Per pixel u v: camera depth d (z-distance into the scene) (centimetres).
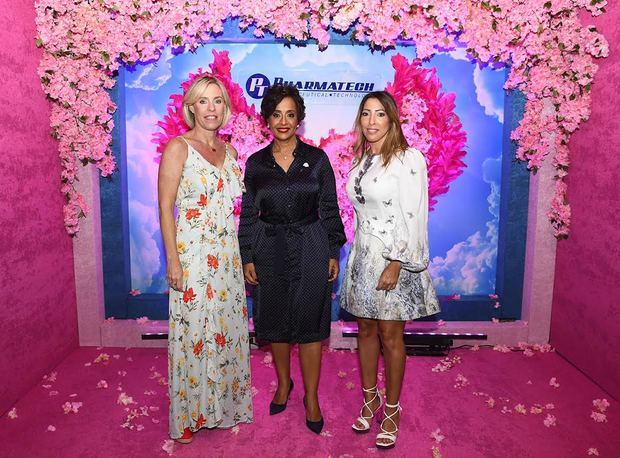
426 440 245
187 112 233
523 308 362
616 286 281
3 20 263
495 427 255
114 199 349
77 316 354
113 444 241
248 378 256
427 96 342
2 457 230
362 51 336
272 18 310
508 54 319
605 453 233
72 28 304
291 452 236
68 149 323
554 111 328
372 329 247
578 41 298
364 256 234
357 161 242
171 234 224
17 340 278
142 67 338
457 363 330
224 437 248
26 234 287
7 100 267
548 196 342
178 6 309
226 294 237
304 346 253
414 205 218
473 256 363
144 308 363
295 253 244
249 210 253
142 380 306
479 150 350
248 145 338
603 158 292
